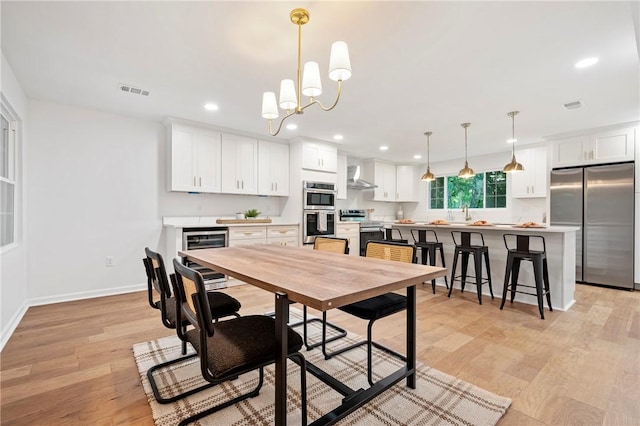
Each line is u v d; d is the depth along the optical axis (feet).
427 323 9.13
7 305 8.36
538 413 5.10
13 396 5.51
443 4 5.76
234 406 5.30
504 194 19.85
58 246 11.17
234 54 7.62
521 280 11.52
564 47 7.24
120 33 6.73
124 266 12.53
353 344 7.73
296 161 16.35
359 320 9.50
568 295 10.91
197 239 12.80
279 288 4.13
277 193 16.37
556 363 6.74
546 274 10.43
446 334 8.31
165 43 7.13
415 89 9.71
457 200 22.36
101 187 12.02
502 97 10.36
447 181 22.95
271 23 6.37
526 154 17.83
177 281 4.70
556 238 10.69
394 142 17.07
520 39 6.91
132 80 9.14
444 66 8.20
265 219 15.29
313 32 6.68
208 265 6.13
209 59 7.87
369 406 5.28
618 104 10.93
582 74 8.62
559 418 4.97
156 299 11.48
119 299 11.50
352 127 14.06
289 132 15.07
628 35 6.73
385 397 5.53
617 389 5.76
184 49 7.38
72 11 5.96
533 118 12.59
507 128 14.12
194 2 5.72
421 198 24.21
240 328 4.74
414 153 20.17
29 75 8.79
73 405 5.28
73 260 11.46
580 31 6.60
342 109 11.59
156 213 13.32
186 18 6.21
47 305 10.71
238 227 13.89
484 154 20.36
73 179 11.45
